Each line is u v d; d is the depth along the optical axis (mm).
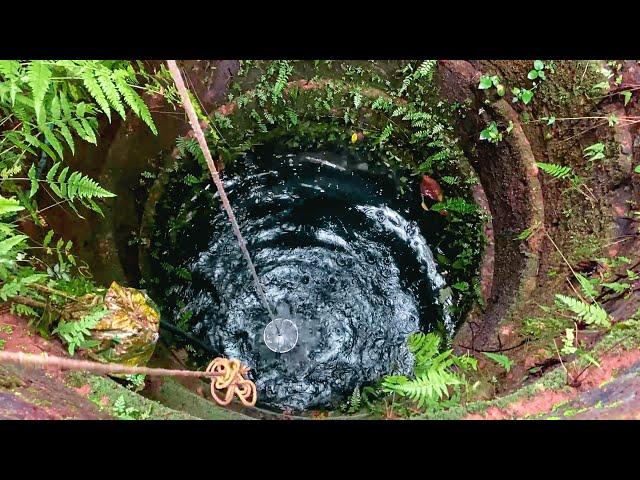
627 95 3139
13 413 1851
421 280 4527
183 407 3234
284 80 4348
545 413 2299
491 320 3893
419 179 4680
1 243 2410
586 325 2896
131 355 3021
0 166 2971
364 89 4457
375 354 4363
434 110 4340
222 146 4574
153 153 4289
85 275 3631
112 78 2631
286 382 4246
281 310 4441
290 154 4766
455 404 2943
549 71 3496
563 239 3518
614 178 3203
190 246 4520
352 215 4715
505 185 4035
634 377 2178
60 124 2771
